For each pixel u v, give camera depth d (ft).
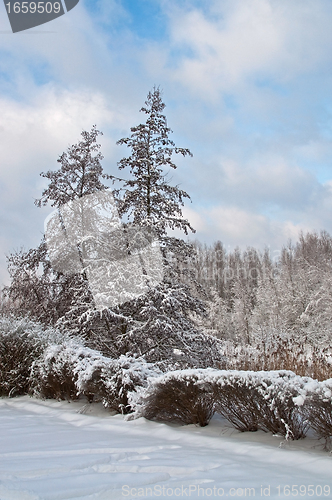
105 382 17.80
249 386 12.25
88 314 27.78
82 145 40.60
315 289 91.35
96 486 7.56
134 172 34.81
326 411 11.01
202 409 14.66
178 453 10.55
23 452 10.54
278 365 32.17
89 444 11.63
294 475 8.52
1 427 15.08
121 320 30.30
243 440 12.26
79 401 21.48
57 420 17.15
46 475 8.41
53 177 39.34
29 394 24.84
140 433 13.71
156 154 35.35
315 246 135.74
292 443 11.73
